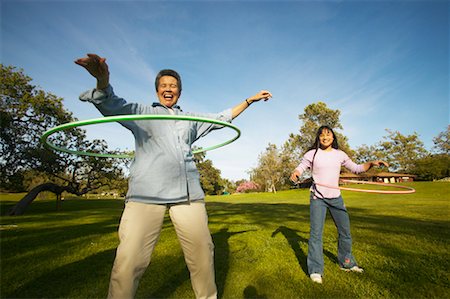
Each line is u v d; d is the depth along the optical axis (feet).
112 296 5.72
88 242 15.28
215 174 193.67
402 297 7.88
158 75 7.39
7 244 14.83
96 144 58.44
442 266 10.35
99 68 5.54
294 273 9.77
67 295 8.14
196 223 6.35
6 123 51.57
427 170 136.87
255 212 34.65
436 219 24.76
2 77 53.72
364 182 12.50
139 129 6.56
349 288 8.49
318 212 10.02
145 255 6.00
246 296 7.89
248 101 8.63
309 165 10.83
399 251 12.62
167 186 6.19
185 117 6.37
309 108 142.92
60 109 57.47
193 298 7.80
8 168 54.13
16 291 8.42
